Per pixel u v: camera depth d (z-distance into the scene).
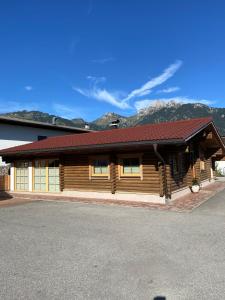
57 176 15.77
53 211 10.95
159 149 12.27
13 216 10.08
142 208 11.20
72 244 6.59
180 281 4.56
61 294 4.19
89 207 11.69
